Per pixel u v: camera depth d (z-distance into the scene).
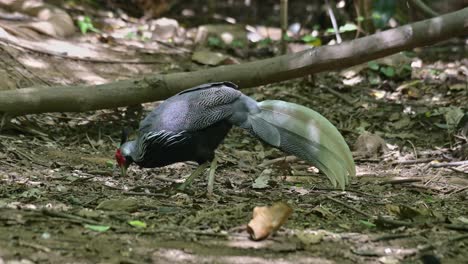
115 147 12.29
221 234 7.65
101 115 13.49
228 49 17.92
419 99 15.80
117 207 8.39
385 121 14.51
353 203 9.55
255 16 22.77
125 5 20.50
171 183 10.21
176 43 17.92
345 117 14.63
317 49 12.61
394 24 20.05
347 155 8.92
